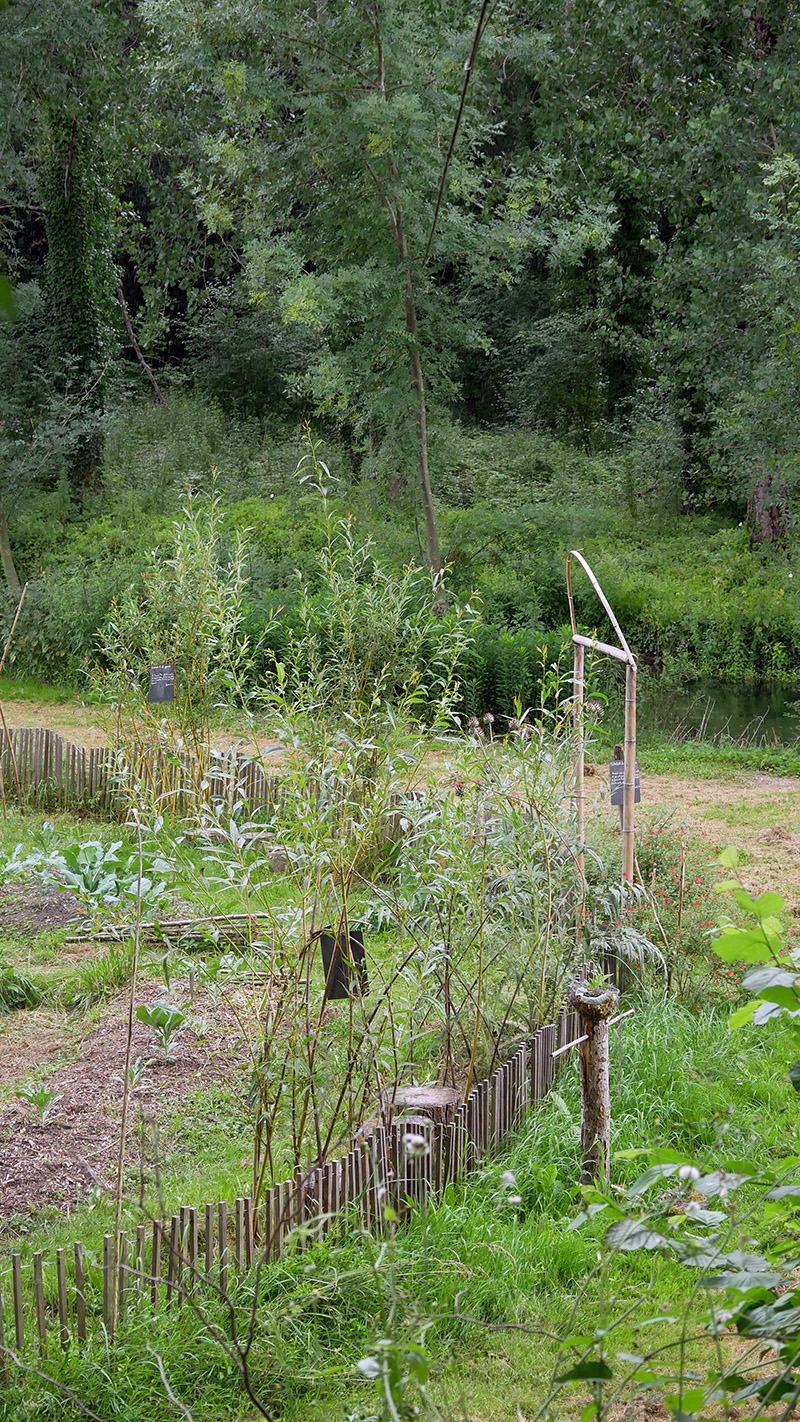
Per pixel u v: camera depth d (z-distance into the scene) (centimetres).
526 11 1947
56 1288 398
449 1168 481
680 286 2080
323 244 1902
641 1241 250
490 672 1627
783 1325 221
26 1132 543
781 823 1153
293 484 2325
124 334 3309
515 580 2020
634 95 1961
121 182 2788
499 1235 446
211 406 2975
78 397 2417
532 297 3441
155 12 1811
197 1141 540
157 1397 363
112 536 2131
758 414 1714
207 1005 662
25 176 2433
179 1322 388
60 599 1841
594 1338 244
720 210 1889
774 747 1516
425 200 1786
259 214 2030
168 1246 395
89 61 2189
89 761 1102
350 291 1770
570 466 2772
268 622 1652
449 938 534
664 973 700
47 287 2503
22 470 2056
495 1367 381
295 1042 457
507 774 610
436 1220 442
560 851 640
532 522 2094
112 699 1092
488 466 2641
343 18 1683
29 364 2431
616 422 3077
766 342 1820
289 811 492
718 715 1778
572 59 1902
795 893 900
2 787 1098
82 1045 633
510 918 609
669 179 1997
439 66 1744
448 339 1852
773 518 2344
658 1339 393
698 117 1883
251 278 2106
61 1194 496
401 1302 395
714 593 2175
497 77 1975
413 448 1831
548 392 3250
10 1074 600
